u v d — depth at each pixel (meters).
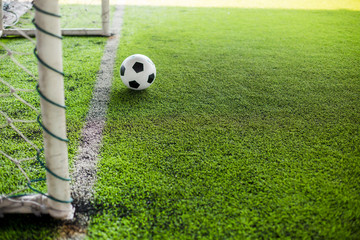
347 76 3.53
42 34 1.21
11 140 2.21
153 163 2.03
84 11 6.16
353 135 2.39
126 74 2.93
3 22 4.73
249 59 3.98
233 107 2.79
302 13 6.71
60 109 1.33
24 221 1.55
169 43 4.51
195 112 2.69
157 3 7.43
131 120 2.54
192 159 2.07
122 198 1.73
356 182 1.88
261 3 7.81
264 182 1.87
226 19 6.06
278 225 1.56
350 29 5.48
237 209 1.66
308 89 3.18
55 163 1.41
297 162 2.06
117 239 1.47
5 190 1.75
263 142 2.28
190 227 1.55
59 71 1.28
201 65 3.73
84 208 1.65
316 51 4.34
